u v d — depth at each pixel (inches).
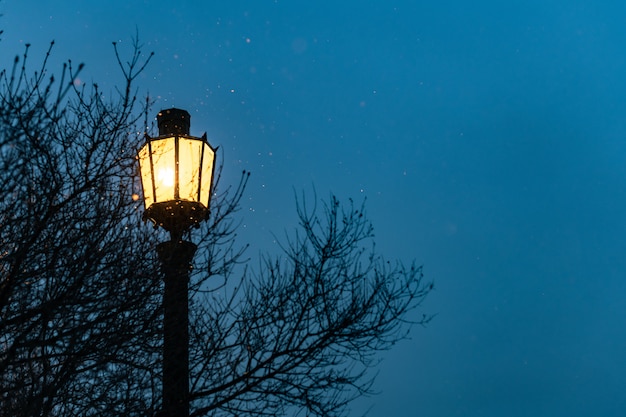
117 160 350.9
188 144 356.8
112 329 330.3
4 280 312.7
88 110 355.9
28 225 315.3
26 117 301.6
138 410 322.3
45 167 322.7
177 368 320.5
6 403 297.7
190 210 347.3
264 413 348.5
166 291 329.1
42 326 315.6
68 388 323.0
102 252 330.3
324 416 355.9
